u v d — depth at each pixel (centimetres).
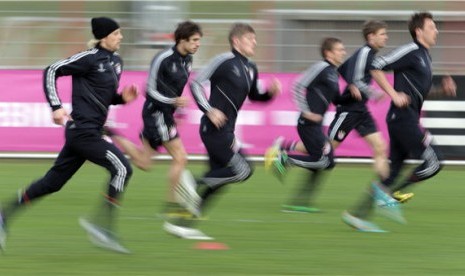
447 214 2870
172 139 2803
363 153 4075
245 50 2427
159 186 3422
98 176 3647
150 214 2795
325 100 2927
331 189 3419
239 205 3020
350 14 4200
